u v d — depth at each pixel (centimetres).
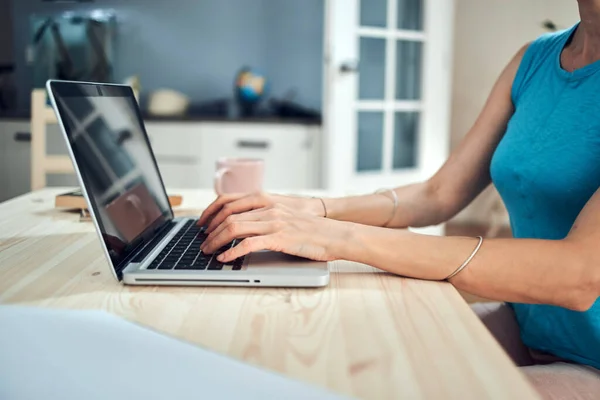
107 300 76
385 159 354
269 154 356
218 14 407
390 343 62
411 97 361
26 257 96
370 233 86
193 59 411
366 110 343
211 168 360
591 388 89
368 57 341
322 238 85
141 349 58
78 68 368
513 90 121
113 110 102
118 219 88
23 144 356
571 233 85
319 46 405
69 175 348
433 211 123
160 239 100
